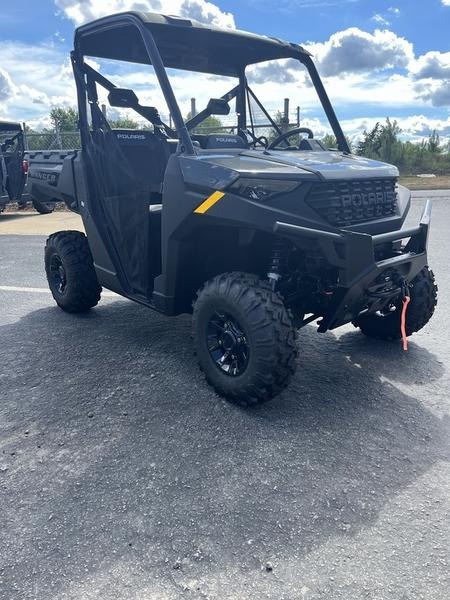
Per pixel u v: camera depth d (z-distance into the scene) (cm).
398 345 405
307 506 222
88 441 273
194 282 354
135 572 188
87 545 201
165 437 276
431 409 306
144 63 413
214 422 291
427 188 1584
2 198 1222
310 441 272
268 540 203
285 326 283
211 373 317
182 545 200
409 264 322
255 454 260
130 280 397
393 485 236
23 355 390
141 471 247
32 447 268
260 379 287
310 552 197
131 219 376
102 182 404
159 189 344
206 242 336
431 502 225
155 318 478
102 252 419
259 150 365
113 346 407
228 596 177
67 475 244
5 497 229
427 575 186
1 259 759
